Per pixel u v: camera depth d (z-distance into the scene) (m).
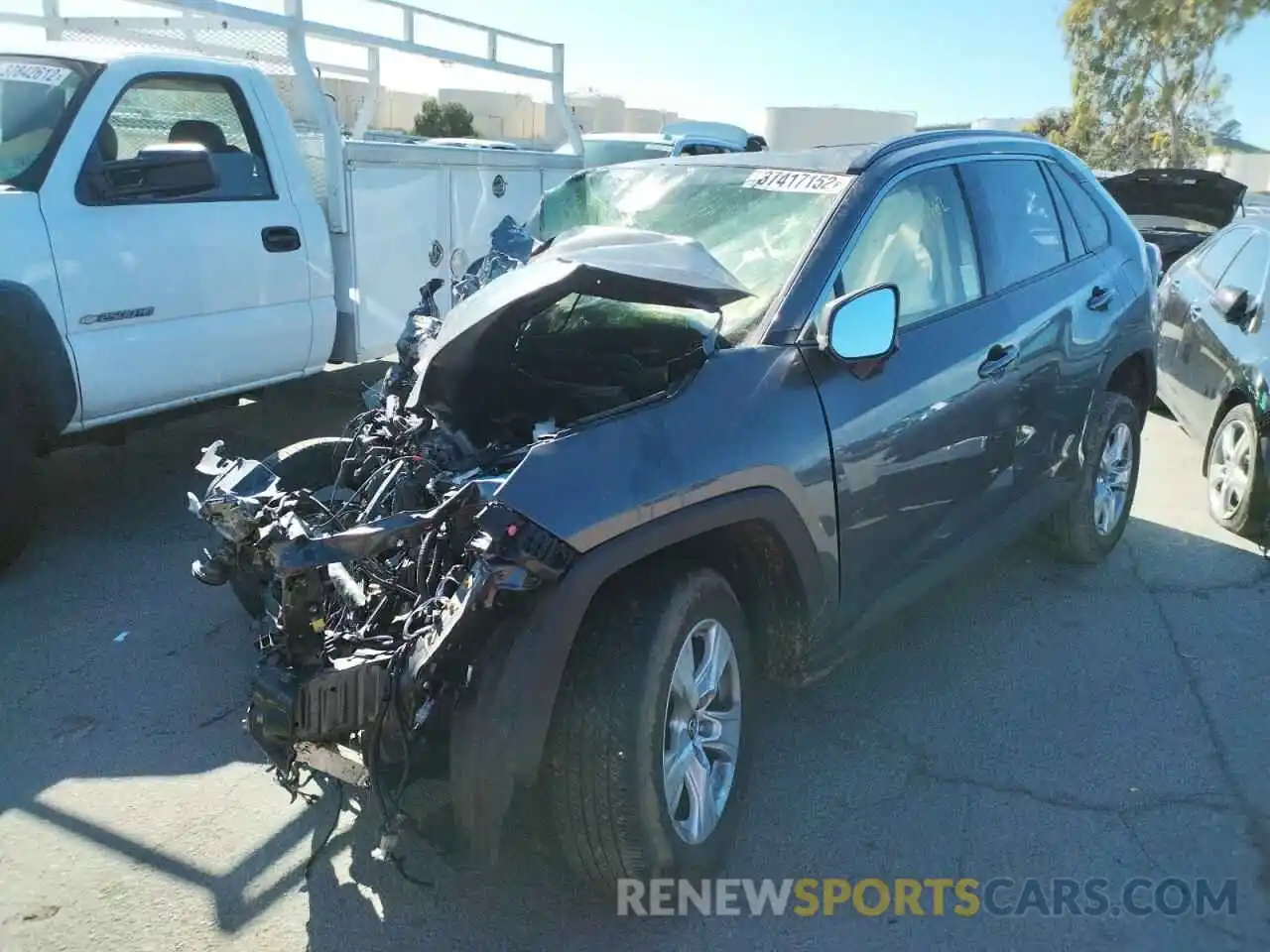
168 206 5.24
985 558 4.19
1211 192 10.83
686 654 2.80
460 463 3.23
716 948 2.77
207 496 2.70
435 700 2.51
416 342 4.12
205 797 3.33
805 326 3.28
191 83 5.55
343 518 3.21
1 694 3.88
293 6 6.34
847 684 4.12
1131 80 37.59
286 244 5.89
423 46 7.69
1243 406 5.77
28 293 4.58
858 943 2.79
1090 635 4.56
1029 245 4.45
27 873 2.96
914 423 3.51
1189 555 5.49
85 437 5.19
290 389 7.05
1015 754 3.66
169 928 2.78
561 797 2.65
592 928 2.82
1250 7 33.47
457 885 2.97
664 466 2.73
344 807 3.26
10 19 7.44
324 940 2.76
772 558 3.17
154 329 5.18
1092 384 4.71
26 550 5.15
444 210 7.42
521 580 2.42
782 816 3.30
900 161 3.85
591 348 3.64
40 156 4.83
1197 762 3.62
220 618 4.51
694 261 3.10
